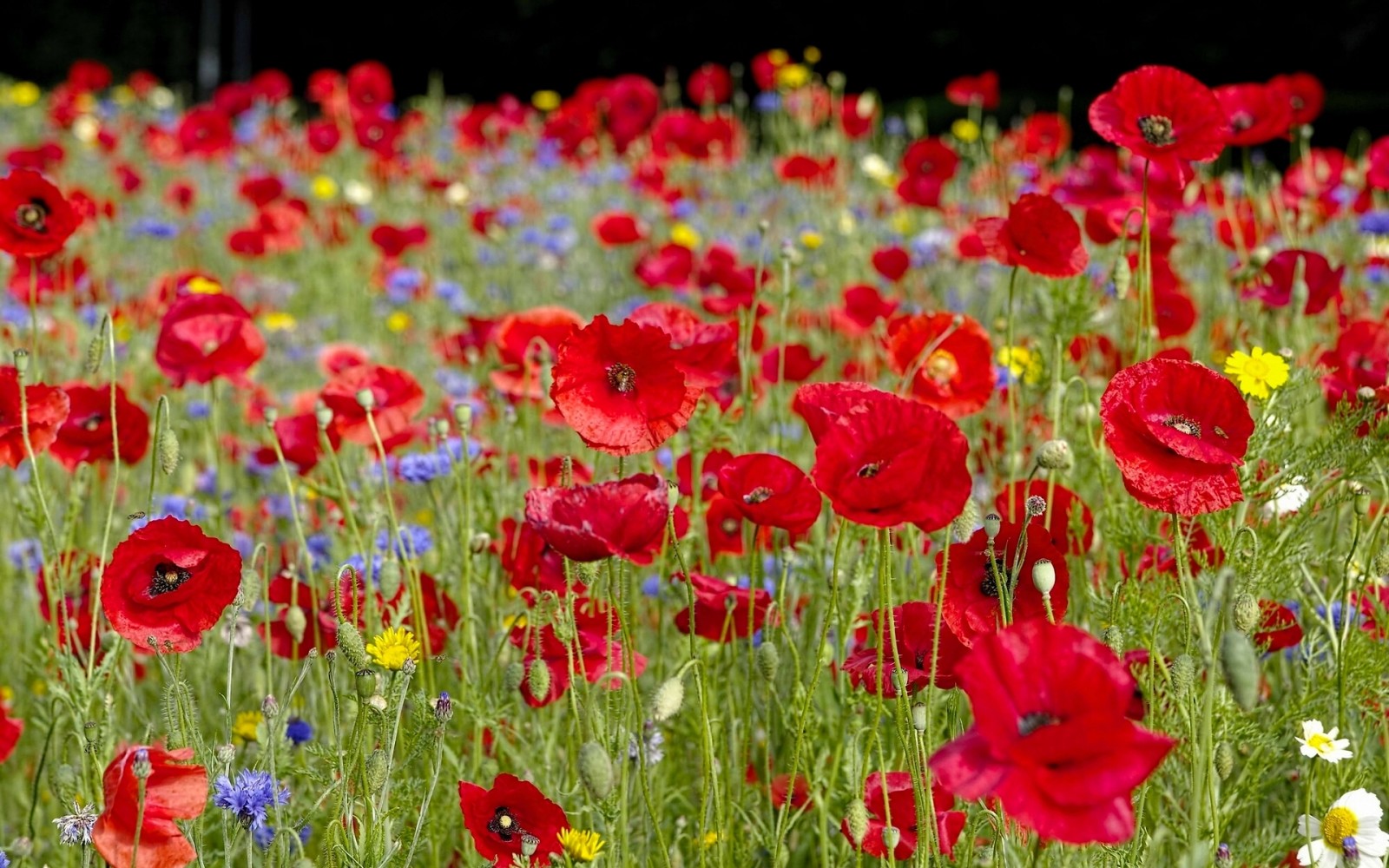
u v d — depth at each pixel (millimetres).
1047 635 2564
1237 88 3279
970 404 3047
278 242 5137
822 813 2773
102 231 5195
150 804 2689
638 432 2787
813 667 2982
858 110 6039
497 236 5445
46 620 3029
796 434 3410
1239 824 2916
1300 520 2875
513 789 2764
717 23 12797
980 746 2555
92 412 3061
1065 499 2945
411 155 7875
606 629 2879
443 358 4145
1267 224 4086
